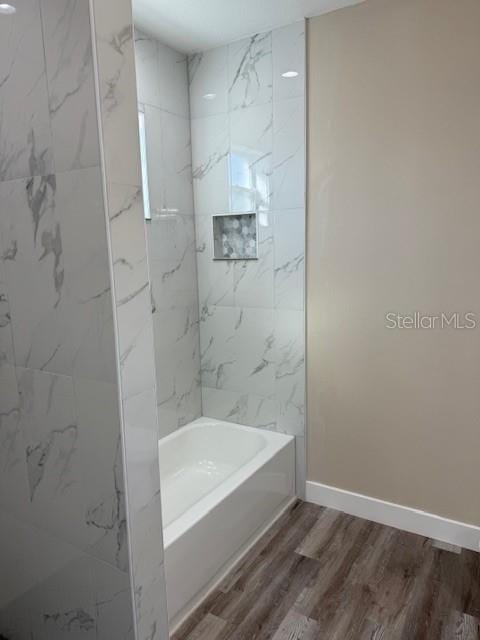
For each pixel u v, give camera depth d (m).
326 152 2.41
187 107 2.81
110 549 1.46
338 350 2.54
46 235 1.39
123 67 1.26
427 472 2.39
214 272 2.92
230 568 2.22
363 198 2.34
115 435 1.37
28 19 1.29
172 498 2.70
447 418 2.29
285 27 2.41
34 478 1.62
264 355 2.81
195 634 1.86
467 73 2.02
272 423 2.85
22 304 1.51
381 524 2.55
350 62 2.27
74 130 1.26
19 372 1.58
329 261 2.49
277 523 2.58
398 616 1.91
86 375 1.39
